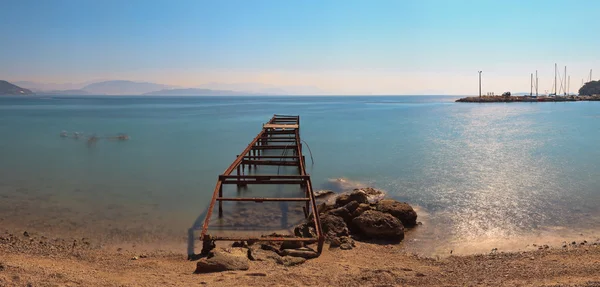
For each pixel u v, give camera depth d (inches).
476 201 609.3
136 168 919.0
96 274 321.4
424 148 1231.5
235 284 287.4
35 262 348.5
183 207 593.6
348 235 460.4
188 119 2586.1
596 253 380.2
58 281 285.7
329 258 380.5
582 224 498.3
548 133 1615.4
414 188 701.9
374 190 658.2
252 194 677.9
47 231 482.9
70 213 559.8
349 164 961.5
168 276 315.0
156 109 4040.4
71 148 1235.9
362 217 471.2
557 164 913.5
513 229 484.7
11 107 4227.4
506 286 278.1
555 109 3476.9
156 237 465.4
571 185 700.7
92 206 596.1
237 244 413.1
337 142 1403.8
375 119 2632.9
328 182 768.9
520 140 1400.1
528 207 573.3
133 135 1621.6
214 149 1247.5
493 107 4126.5
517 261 362.0
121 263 368.5
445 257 397.4
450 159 1013.2
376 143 1368.1
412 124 2199.8
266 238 408.5
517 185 708.7
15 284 269.3
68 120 2397.9
